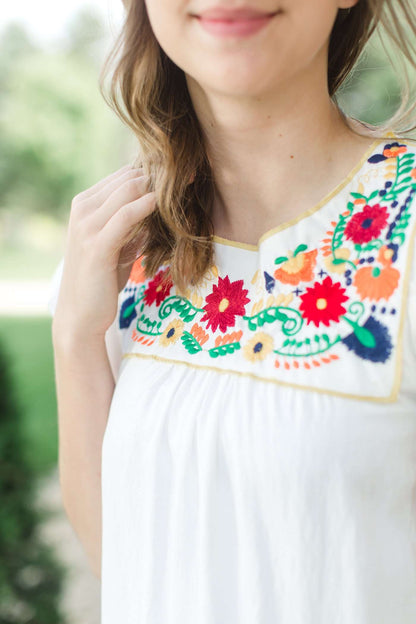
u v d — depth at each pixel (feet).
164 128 4.12
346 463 3.45
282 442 3.51
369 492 3.47
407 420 3.50
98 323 4.41
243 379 3.69
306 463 3.47
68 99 76.84
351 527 3.46
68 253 4.45
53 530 15.48
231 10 3.36
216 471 3.65
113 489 4.07
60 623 12.39
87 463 4.58
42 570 12.27
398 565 3.50
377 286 3.54
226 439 3.64
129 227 4.21
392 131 3.88
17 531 12.14
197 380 3.85
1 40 79.36
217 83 3.52
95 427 4.54
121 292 4.61
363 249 3.63
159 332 4.17
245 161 3.95
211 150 4.07
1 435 12.32
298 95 3.72
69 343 4.48
